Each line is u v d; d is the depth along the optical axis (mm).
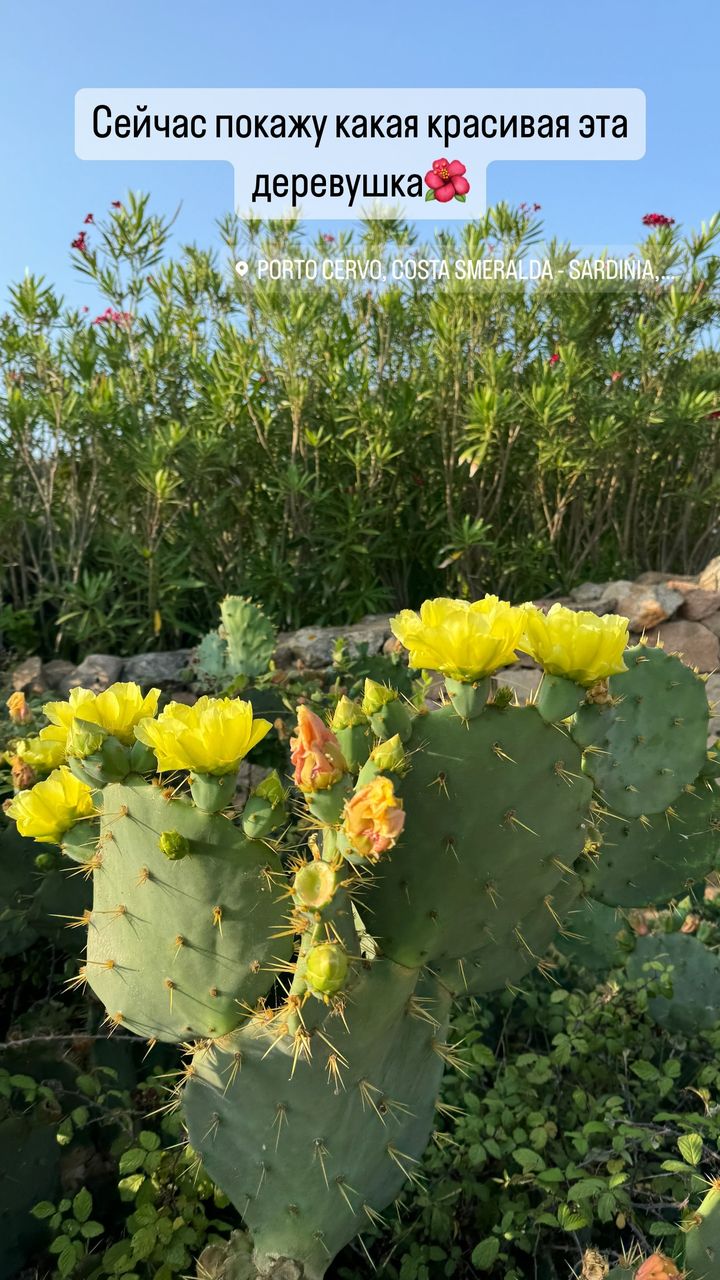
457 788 1152
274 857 1128
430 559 5695
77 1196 1479
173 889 1131
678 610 4652
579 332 5504
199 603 5438
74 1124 1647
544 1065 1868
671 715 1863
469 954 1312
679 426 5348
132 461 4910
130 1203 1681
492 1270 1650
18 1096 1681
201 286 5895
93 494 5078
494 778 1160
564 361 5164
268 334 5477
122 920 1189
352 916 1073
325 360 5398
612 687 1851
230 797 1090
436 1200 1635
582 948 2240
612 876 1988
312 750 988
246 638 3572
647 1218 1686
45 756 1306
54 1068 1728
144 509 5207
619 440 5293
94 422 4703
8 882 1840
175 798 1111
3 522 4797
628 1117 1806
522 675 4352
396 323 5621
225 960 1138
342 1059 1109
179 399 5535
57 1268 1529
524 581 5527
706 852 1995
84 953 1946
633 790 1863
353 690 3289
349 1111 1186
